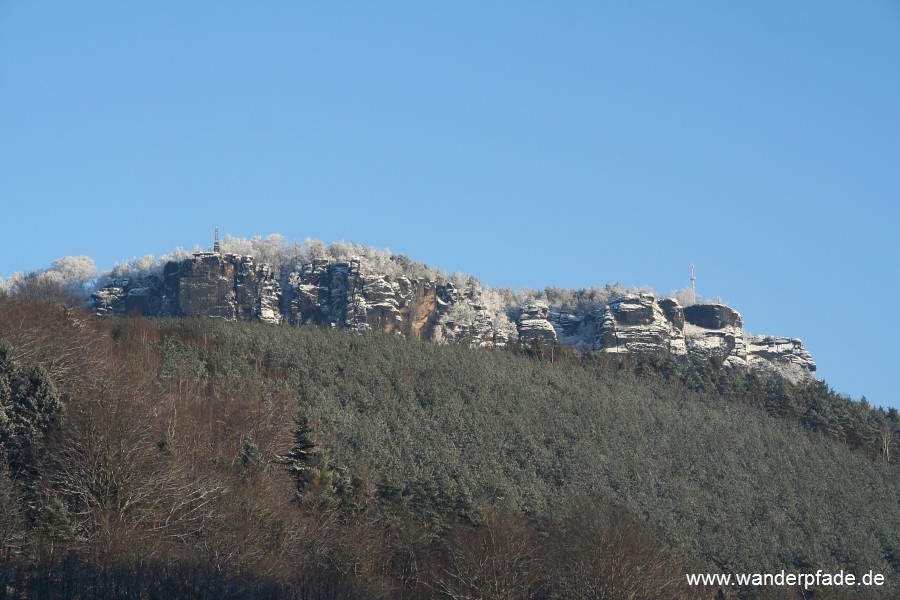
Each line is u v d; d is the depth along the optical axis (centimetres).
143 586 15712
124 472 18112
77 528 16950
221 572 16712
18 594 14925
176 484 18712
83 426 18338
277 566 17625
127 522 17438
